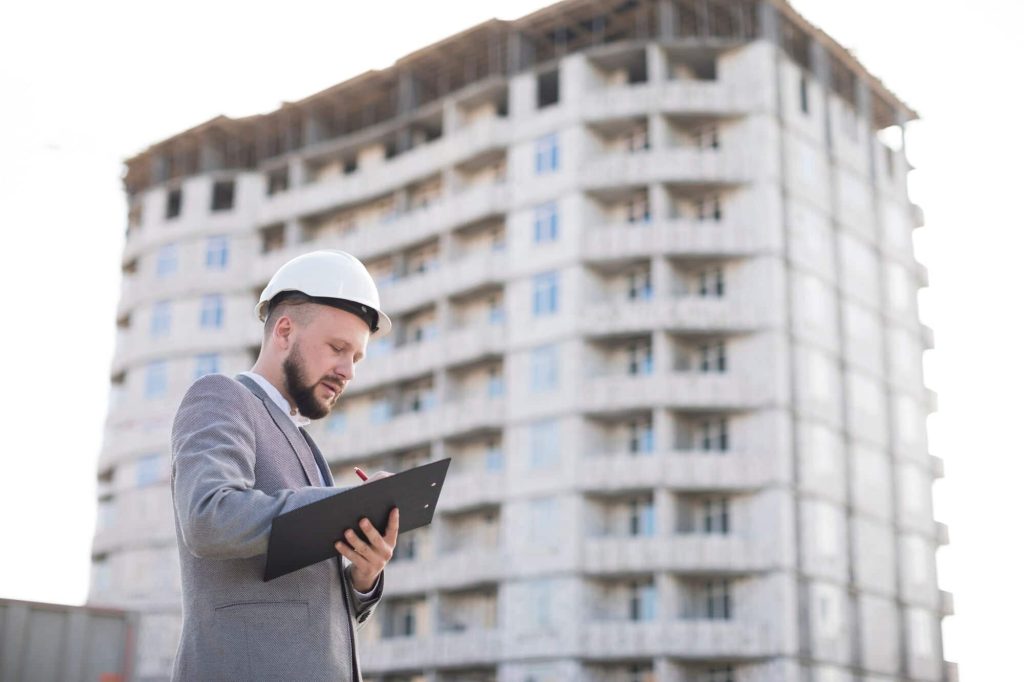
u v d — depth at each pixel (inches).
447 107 2142.0
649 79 1940.2
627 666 1766.7
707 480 1766.7
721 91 1927.9
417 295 2081.7
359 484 138.8
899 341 2130.9
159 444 2251.5
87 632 636.7
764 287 1839.3
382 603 2001.7
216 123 2377.0
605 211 1958.7
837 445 1898.4
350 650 152.5
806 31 2063.2
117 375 2390.5
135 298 2368.4
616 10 2030.0
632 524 1814.7
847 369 1963.6
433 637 1893.5
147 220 2402.8
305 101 2313.0
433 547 1955.0
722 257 1861.5
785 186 1920.5
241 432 148.1
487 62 2213.3
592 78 2001.7
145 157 2491.4
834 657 1775.3
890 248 2166.6
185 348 2282.2
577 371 1850.4
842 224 2038.6
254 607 144.4
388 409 2106.3
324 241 2277.3
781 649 1691.7
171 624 2154.3
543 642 1774.1
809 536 1787.6
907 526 2025.1
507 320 1951.3
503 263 1980.8
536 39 2137.1
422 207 2176.4
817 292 1935.3
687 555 1739.7
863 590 1876.2
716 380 1802.4
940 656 2034.9
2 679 605.3
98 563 2311.8
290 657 144.3
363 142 2249.0
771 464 1764.3
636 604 1784.0
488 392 2004.2
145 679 2132.1
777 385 1796.3
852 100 2214.6
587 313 1867.6
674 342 1850.4
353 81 2249.0
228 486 139.5
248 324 2269.9
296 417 161.8
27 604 621.9
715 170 1886.1
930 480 2137.1
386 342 2122.3
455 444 2007.9
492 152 2054.6
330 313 158.9
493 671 1881.2
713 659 1705.2
